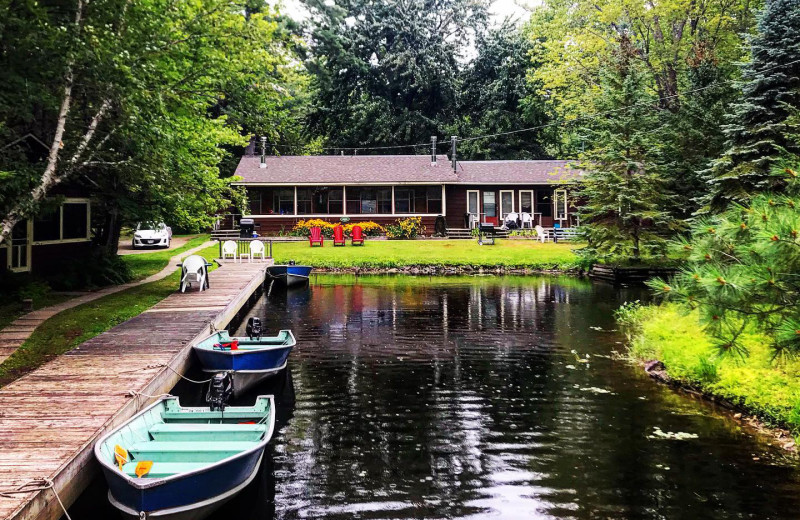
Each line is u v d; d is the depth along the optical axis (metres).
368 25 45.38
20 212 10.19
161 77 12.38
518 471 6.29
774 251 5.87
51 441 5.67
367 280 23.17
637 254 24.03
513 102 46.47
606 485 5.97
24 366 8.66
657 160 23.11
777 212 6.15
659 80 30.72
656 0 29.80
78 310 12.92
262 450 6.05
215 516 5.38
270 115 15.45
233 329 14.02
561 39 35.59
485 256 27.22
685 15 28.98
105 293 15.91
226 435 6.30
